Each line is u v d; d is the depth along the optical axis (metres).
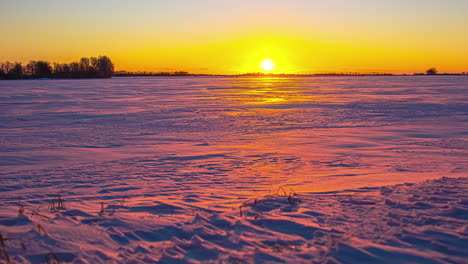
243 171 8.72
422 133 15.18
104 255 3.54
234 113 23.73
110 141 13.84
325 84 78.69
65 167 9.45
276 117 21.36
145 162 9.99
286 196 5.84
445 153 10.96
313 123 18.69
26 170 9.14
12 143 13.52
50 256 3.47
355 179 7.51
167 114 23.55
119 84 84.38
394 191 5.84
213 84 83.12
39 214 4.95
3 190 7.23
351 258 3.41
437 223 4.25
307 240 3.89
